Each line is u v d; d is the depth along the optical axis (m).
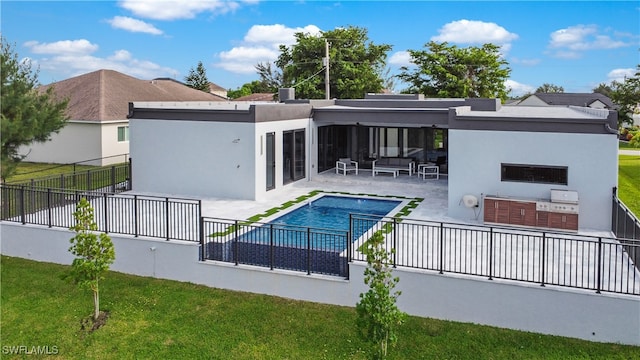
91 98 31.03
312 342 9.41
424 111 19.41
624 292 9.04
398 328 9.70
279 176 19.02
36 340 9.93
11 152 14.01
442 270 10.16
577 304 9.12
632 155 37.31
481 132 14.37
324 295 10.77
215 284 11.77
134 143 18.92
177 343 9.59
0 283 12.38
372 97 26.52
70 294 11.71
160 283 12.05
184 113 18.02
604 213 13.43
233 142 17.42
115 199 14.52
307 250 11.06
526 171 14.09
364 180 21.17
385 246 11.27
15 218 14.39
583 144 13.42
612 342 8.98
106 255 10.52
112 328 10.20
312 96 46.00
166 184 18.61
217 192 17.92
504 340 9.16
